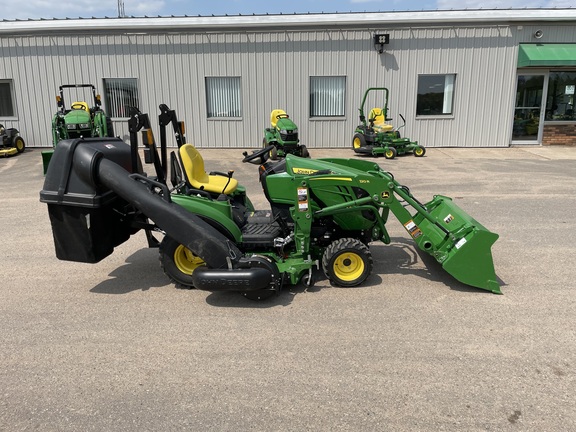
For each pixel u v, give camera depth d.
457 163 12.25
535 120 15.46
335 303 4.14
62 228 4.25
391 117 15.22
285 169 4.68
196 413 2.71
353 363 3.19
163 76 15.12
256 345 3.44
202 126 15.47
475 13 15.09
